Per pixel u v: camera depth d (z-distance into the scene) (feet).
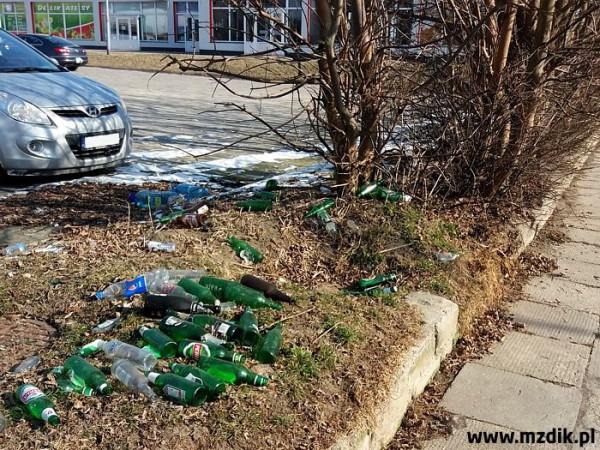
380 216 16.10
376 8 15.40
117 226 15.60
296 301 12.11
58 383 8.82
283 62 14.80
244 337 10.28
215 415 8.41
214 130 36.86
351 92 15.87
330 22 14.08
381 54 15.71
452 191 18.35
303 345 10.48
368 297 12.84
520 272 17.42
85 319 10.77
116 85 67.05
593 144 26.96
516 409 11.13
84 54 90.74
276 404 8.92
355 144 16.48
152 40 145.79
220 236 14.74
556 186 22.53
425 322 12.00
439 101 17.15
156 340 9.75
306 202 16.69
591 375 12.37
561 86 19.03
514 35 18.19
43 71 23.67
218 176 24.34
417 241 15.38
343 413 9.12
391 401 9.93
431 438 10.27
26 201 18.66
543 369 12.53
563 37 18.51
